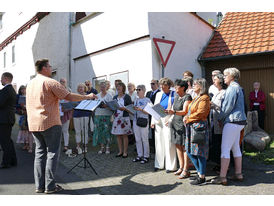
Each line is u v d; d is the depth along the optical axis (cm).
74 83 993
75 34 984
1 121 484
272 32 819
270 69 805
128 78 737
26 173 463
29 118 358
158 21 699
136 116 528
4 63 1836
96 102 446
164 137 468
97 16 857
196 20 860
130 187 392
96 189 384
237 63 851
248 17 956
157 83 601
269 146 618
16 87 1597
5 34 1794
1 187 385
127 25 732
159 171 470
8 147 498
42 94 347
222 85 431
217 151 446
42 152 369
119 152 584
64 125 641
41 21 1276
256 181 397
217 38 920
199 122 377
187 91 475
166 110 429
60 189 375
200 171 388
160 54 602
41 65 366
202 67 883
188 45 819
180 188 380
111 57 802
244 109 410
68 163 535
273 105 804
